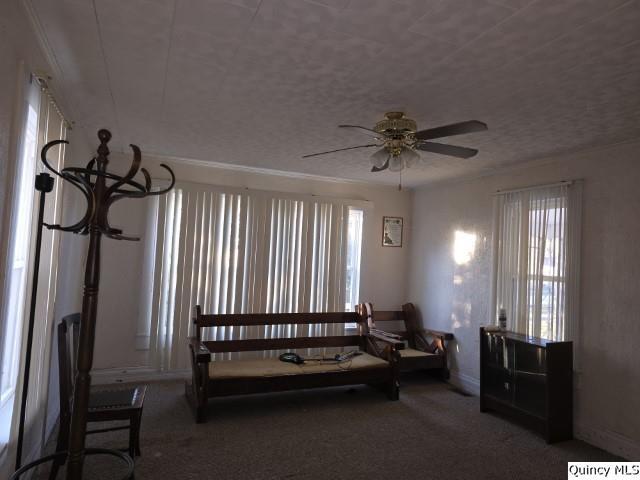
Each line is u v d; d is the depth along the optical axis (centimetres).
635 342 308
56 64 229
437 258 520
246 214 477
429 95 252
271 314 452
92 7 175
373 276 550
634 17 166
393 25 179
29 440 229
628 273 316
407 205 572
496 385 387
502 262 421
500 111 273
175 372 448
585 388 339
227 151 405
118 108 297
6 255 166
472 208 471
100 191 170
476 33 183
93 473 258
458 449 314
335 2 164
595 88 234
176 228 450
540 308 376
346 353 450
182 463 276
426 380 494
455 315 486
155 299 437
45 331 243
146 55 216
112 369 430
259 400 408
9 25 159
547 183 385
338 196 532
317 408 390
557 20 171
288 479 262
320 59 213
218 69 230
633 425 306
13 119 168
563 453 313
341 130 325
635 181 316
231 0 166
